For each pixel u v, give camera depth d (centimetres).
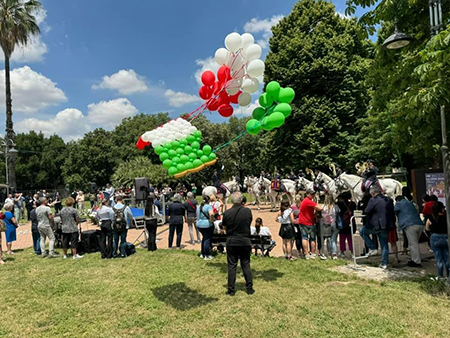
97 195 2469
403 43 577
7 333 468
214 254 877
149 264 810
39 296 621
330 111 2309
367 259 774
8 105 2286
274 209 1836
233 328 445
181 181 3669
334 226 775
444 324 431
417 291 552
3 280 733
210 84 693
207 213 826
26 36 2312
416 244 694
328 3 2527
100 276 734
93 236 1013
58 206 2052
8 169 2334
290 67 2369
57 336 455
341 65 2275
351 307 495
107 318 508
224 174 4372
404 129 723
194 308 525
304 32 2444
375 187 705
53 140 6325
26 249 1120
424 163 2055
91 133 4928
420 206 892
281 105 630
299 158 2409
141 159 3747
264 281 638
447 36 471
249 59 634
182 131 672
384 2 652
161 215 1516
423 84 561
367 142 2152
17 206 1970
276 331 430
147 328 462
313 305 510
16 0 2261
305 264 739
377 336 406
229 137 4338
